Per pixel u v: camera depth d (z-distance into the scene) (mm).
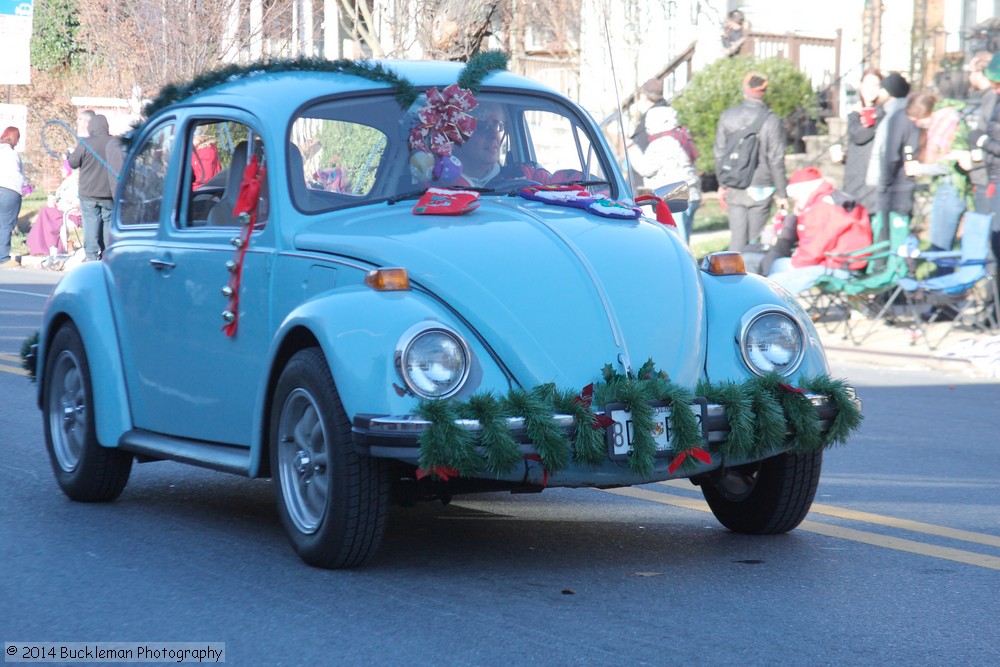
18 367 12039
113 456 7008
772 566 5816
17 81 25484
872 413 10094
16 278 20844
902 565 5836
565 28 19969
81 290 7148
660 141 15562
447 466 5094
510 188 6559
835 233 13750
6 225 23766
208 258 6379
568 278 5637
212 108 6711
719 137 15070
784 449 5715
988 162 13031
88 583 5539
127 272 6984
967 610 5160
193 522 6664
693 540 6301
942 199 13922
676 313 5727
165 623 5012
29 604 5270
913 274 13367
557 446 5164
